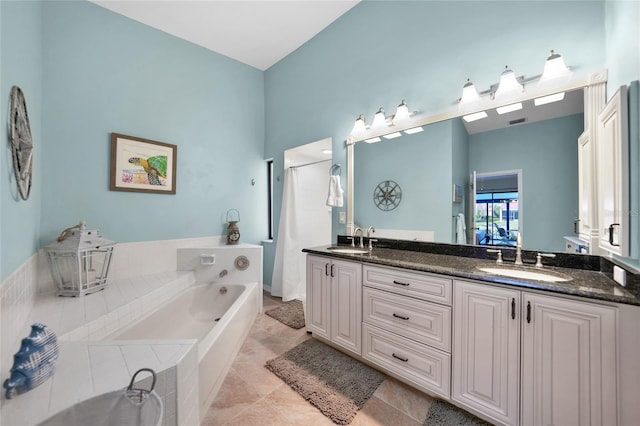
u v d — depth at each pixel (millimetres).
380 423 1360
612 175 1189
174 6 2479
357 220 2617
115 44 2465
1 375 1004
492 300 1295
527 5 1675
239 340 2127
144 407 852
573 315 1092
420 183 2176
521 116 1710
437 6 2070
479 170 1879
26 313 1561
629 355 993
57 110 2148
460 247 1951
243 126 3529
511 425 1229
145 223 2646
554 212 1596
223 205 3309
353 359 1947
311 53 3090
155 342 1218
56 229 2141
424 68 2146
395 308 1683
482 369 1324
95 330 1539
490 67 1820
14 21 1405
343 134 2773
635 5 1084
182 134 2930
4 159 1208
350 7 2652
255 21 2766
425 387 1527
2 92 1203
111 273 2420
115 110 2457
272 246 3629
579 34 1508
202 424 1345
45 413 809
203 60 3123
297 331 2447
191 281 2785
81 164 2268
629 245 1077
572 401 1093
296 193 3447
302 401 1521
